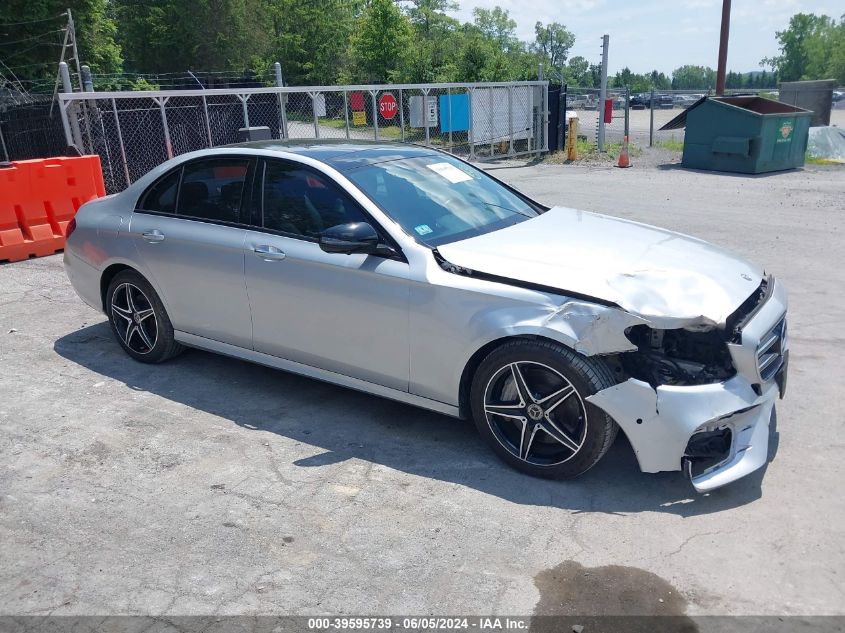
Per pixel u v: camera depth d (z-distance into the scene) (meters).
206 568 3.08
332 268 4.11
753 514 3.37
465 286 3.71
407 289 3.87
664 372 3.50
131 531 3.35
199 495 3.64
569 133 19.47
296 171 4.43
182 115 15.20
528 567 3.05
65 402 4.72
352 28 51.91
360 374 4.22
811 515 3.35
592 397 3.39
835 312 6.17
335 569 3.06
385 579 3.00
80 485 3.74
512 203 4.81
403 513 3.46
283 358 4.55
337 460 3.96
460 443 4.13
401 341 3.96
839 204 11.41
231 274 4.56
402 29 43.97
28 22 24.98
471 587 2.94
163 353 5.21
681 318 3.28
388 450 4.07
